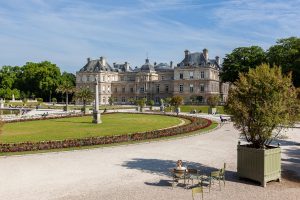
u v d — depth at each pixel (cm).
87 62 15550
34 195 1523
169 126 4419
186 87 12912
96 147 2745
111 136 3095
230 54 10150
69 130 3925
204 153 2534
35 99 14875
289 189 1638
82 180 1767
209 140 3189
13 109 8550
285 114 1792
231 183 1731
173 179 1730
